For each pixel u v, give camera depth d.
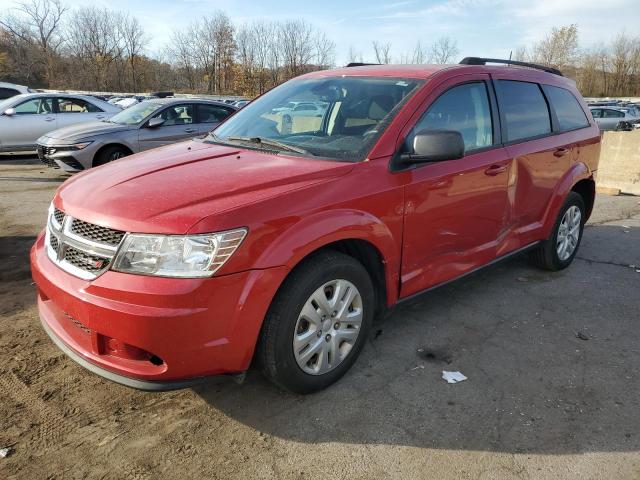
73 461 2.38
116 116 9.97
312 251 2.64
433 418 2.74
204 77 60.81
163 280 2.29
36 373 3.05
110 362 2.42
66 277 2.52
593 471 2.39
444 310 4.05
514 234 4.15
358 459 2.44
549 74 4.71
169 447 2.49
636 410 2.85
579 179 4.75
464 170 3.45
